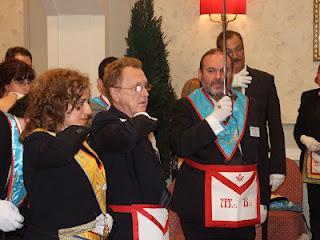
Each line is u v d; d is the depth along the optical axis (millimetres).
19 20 4953
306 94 4297
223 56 2707
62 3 4789
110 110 2373
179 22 4984
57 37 4879
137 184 2268
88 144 2250
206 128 2508
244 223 2602
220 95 2699
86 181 2039
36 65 4926
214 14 4883
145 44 4668
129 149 2148
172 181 4336
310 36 4777
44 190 1997
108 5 4902
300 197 4422
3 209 2164
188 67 4988
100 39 4816
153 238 2256
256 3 4836
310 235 4586
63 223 1997
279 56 4824
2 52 5000
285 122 4828
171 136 2670
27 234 2051
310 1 4766
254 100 2795
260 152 3117
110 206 2275
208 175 2605
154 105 4590
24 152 2023
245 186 2607
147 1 4750
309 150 4148
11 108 2402
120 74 2338
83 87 2105
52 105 2072
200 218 2605
